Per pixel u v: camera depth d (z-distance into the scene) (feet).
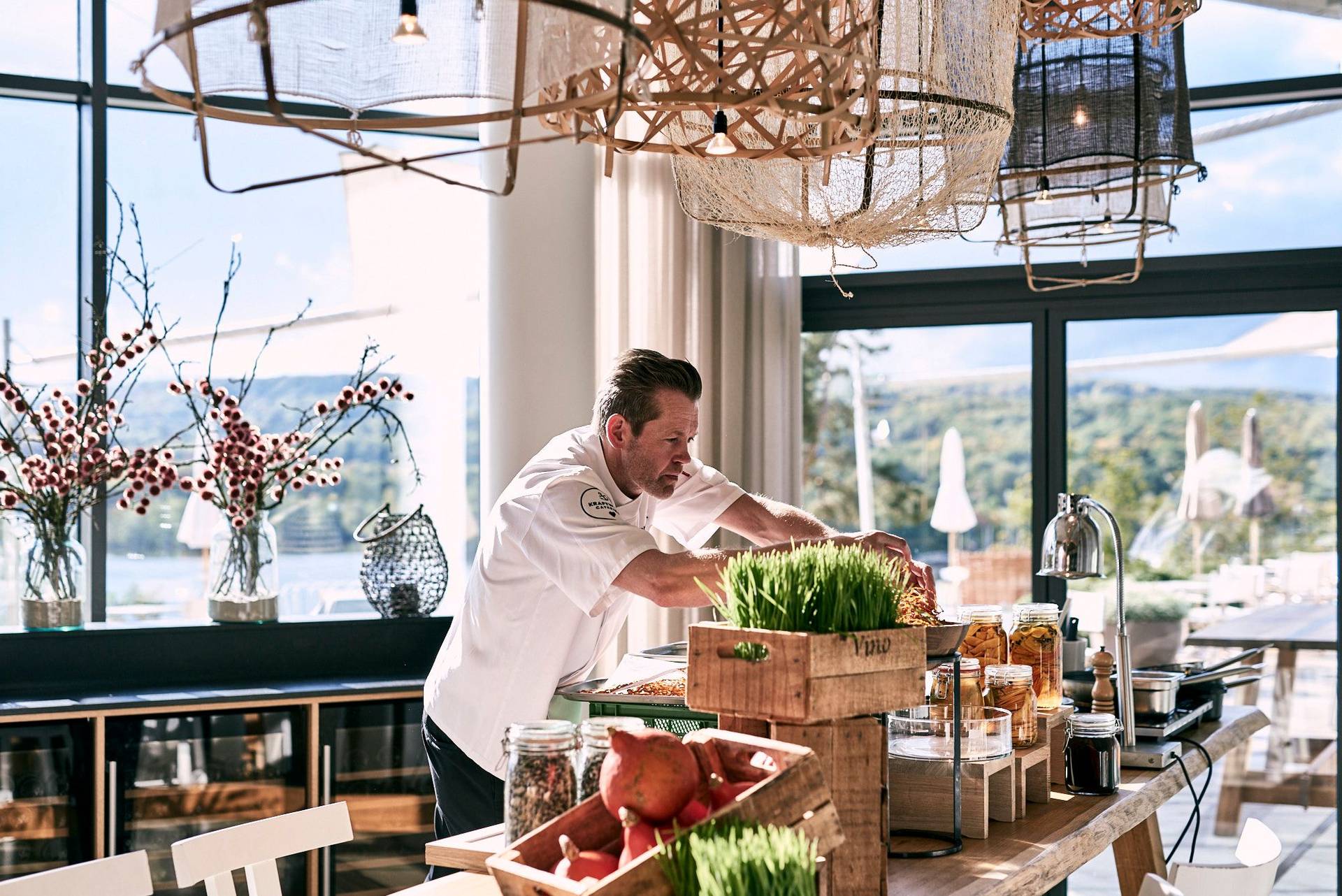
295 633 12.41
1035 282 14.52
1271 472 13.98
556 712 9.03
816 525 9.64
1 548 12.57
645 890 4.00
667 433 8.30
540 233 12.85
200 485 12.04
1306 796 13.75
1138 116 9.19
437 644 13.00
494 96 4.37
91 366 12.89
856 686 5.01
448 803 8.84
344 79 4.31
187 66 4.16
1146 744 8.16
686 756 4.42
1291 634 13.85
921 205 5.83
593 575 7.54
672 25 4.59
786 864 3.75
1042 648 7.32
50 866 10.54
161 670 11.93
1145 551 14.35
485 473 13.00
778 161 6.04
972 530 14.83
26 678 11.43
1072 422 14.56
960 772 6.20
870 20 4.79
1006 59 5.95
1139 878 8.75
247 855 6.20
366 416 13.92
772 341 14.39
